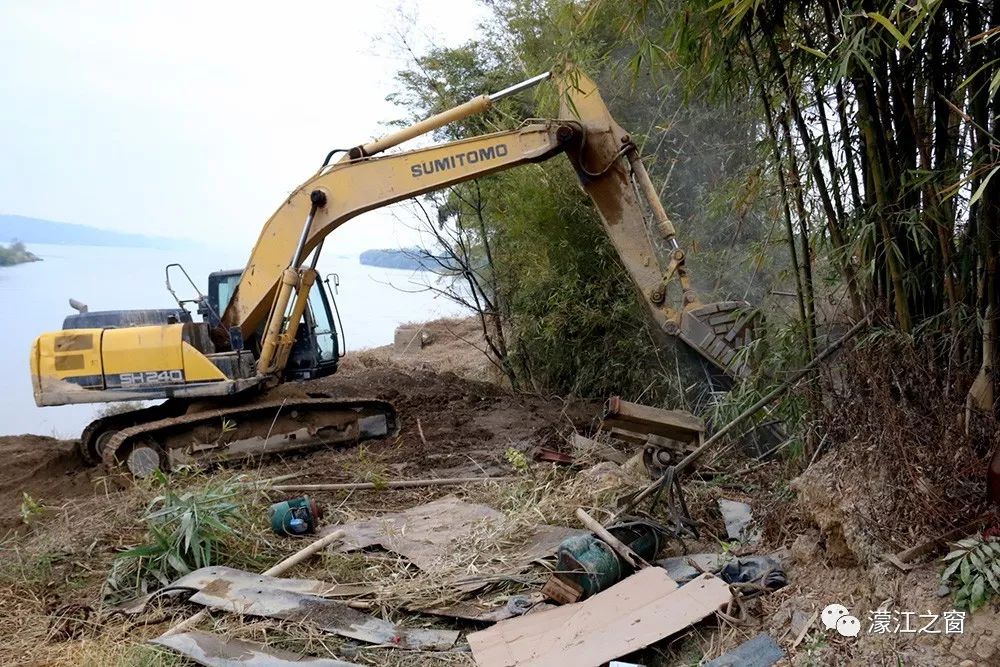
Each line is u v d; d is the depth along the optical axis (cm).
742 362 510
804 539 386
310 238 766
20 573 493
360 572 468
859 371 358
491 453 733
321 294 920
